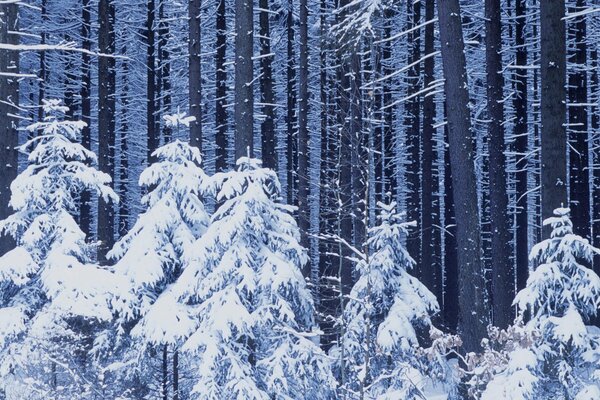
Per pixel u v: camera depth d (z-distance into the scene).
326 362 11.43
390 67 23.89
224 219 11.57
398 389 11.65
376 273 12.77
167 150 12.61
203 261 11.45
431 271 21.47
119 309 11.60
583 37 21.91
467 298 11.55
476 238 11.66
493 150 15.88
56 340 11.24
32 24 26.34
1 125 13.58
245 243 11.49
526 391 8.47
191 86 16.64
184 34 28.89
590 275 9.18
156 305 11.56
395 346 12.09
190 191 12.52
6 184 13.57
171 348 11.80
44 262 12.30
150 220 12.23
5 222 12.48
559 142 10.86
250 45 15.24
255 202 11.53
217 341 10.96
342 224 17.28
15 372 11.03
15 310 11.80
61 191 12.69
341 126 14.25
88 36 24.66
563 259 9.28
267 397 10.75
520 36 21.41
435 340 8.44
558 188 10.75
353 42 14.73
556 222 9.52
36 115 27.92
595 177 23.92
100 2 19.14
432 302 13.10
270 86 21.98
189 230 12.41
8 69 13.80
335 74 19.33
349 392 9.69
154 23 26.00
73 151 12.92
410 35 24.92
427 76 21.00
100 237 18.19
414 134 23.05
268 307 11.08
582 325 8.88
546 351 8.93
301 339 11.28
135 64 30.58
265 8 21.91
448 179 25.42
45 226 12.33
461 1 24.88
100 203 18.28
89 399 10.98
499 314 15.03
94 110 30.77
